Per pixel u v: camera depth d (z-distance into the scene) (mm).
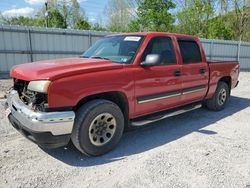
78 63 3748
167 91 4598
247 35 32562
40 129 3180
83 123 3482
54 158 3652
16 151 3830
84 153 3654
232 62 6672
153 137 4566
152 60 3984
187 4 30875
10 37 12859
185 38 5160
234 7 32094
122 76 3812
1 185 2965
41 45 13828
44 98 3256
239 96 8758
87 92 3451
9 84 10352
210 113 6262
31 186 2965
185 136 4637
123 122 3986
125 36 4668
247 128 5160
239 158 3760
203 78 5488
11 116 3801
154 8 27969
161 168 3414
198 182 3105
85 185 3021
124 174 3270
